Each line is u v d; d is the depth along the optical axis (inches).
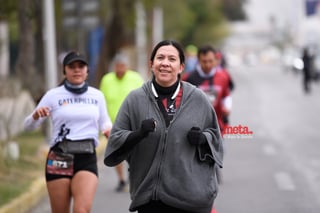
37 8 1606.8
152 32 3356.3
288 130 1785.2
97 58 2497.5
